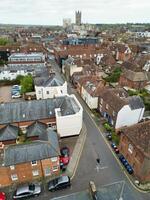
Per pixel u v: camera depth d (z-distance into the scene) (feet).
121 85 237.86
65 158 118.73
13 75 257.96
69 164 118.01
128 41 525.34
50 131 120.57
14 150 101.76
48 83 188.85
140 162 102.17
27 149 102.99
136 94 201.36
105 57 320.50
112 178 108.58
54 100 148.46
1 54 357.61
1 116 137.28
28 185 101.55
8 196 98.89
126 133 114.83
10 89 236.43
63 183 101.09
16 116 138.82
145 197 97.55
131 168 112.47
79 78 220.84
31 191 97.71
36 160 101.19
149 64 264.93
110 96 160.76
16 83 251.80
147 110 175.83
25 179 106.52
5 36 642.63
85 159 122.11
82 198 74.38
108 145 135.33
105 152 128.36
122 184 77.87
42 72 235.40
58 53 341.41
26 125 142.10
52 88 186.39
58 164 107.96
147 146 100.78
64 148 127.65
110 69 287.28
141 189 102.01
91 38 508.53
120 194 73.20
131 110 146.00
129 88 223.51
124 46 364.38
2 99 205.98
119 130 146.20
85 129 153.07
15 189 102.42
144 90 216.13
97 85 186.60
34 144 105.09
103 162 119.75
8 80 252.62
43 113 142.82
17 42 486.38
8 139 130.41
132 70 238.89
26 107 141.90
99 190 74.74
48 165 106.01
